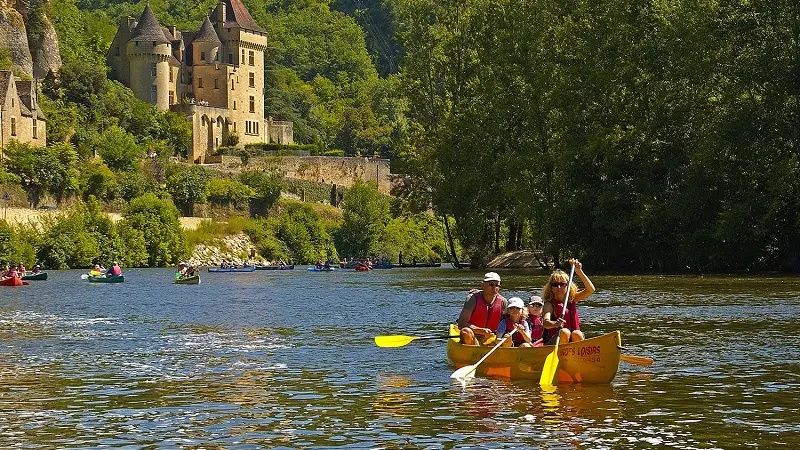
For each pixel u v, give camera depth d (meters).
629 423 17.23
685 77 69.75
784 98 64.69
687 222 69.12
